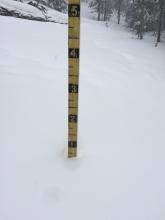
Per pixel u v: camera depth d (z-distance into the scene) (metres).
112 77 7.29
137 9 25.52
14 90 5.02
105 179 2.77
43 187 2.62
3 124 3.77
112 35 22.67
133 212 2.38
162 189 2.68
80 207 2.41
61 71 6.94
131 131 3.93
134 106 5.12
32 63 7.23
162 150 3.45
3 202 2.43
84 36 17.61
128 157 3.19
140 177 2.84
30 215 2.31
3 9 18.22
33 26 15.37
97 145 3.39
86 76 6.89
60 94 5.15
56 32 14.94
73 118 2.75
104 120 4.21
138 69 9.15
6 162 2.98
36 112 4.23
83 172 2.85
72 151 3.00
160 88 7.02
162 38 25.11
